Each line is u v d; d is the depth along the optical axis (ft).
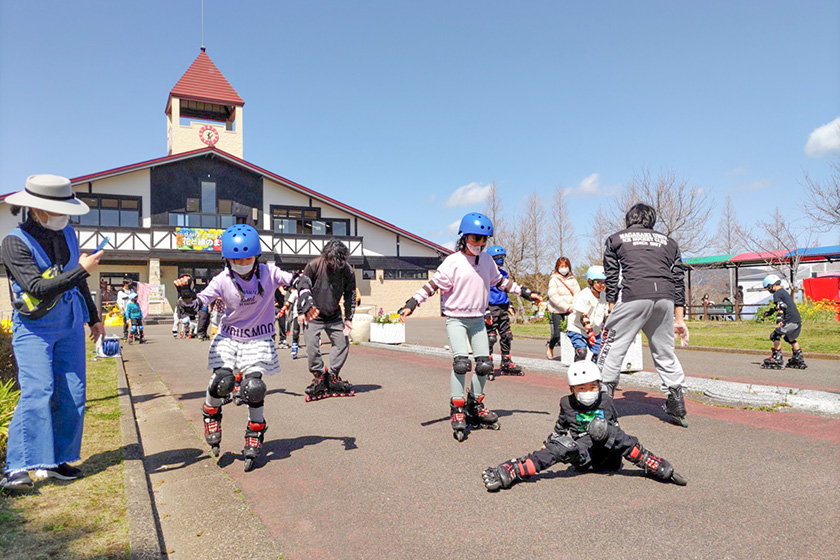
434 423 18.72
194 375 31.81
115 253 100.12
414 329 78.59
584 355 22.93
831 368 31.17
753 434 16.14
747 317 93.04
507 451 15.31
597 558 9.07
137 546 9.30
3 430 14.11
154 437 17.70
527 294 18.88
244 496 12.60
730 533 9.84
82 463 13.89
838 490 11.69
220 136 118.32
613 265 17.58
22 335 11.94
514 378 27.71
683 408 17.22
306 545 10.02
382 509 11.51
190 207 108.58
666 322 17.28
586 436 12.51
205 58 123.65
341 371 31.19
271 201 115.75
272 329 15.02
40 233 12.16
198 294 13.93
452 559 9.23
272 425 19.24
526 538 9.89
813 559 8.84
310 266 23.02
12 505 11.18
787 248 85.97
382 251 126.00
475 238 17.04
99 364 34.17
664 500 11.43
